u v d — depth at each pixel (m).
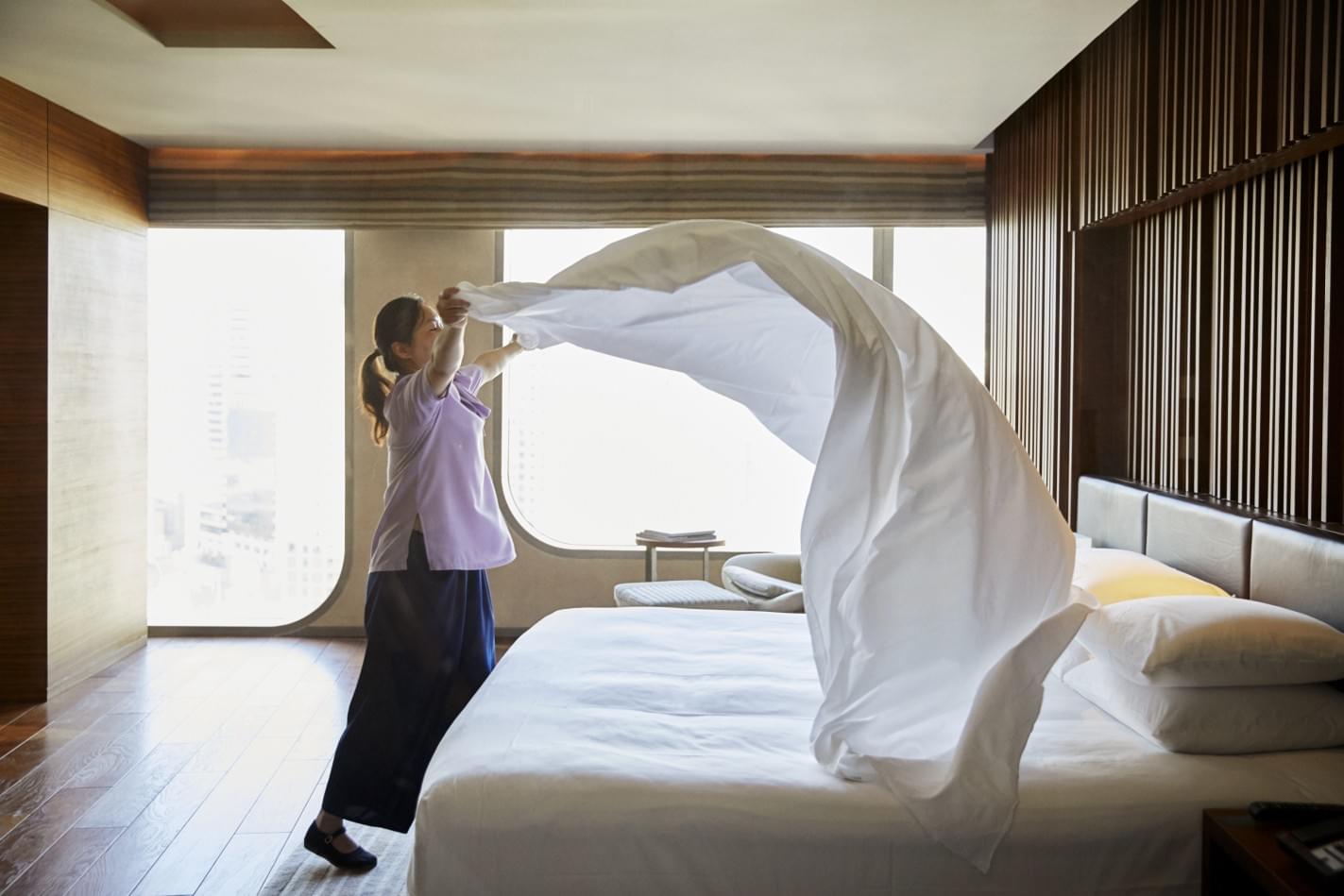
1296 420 2.48
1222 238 2.84
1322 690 2.01
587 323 2.35
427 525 2.56
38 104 3.42
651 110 3.50
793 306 2.29
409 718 2.53
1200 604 2.12
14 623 3.60
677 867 1.72
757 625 2.99
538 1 2.61
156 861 2.47
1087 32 2.87
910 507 1.89
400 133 3.66
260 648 3.66
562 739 1.99
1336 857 1.46
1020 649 1.84
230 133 3.62
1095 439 3.50
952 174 3.97
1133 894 1.76
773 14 2.73
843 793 1.78
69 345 3.69
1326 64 2.13
